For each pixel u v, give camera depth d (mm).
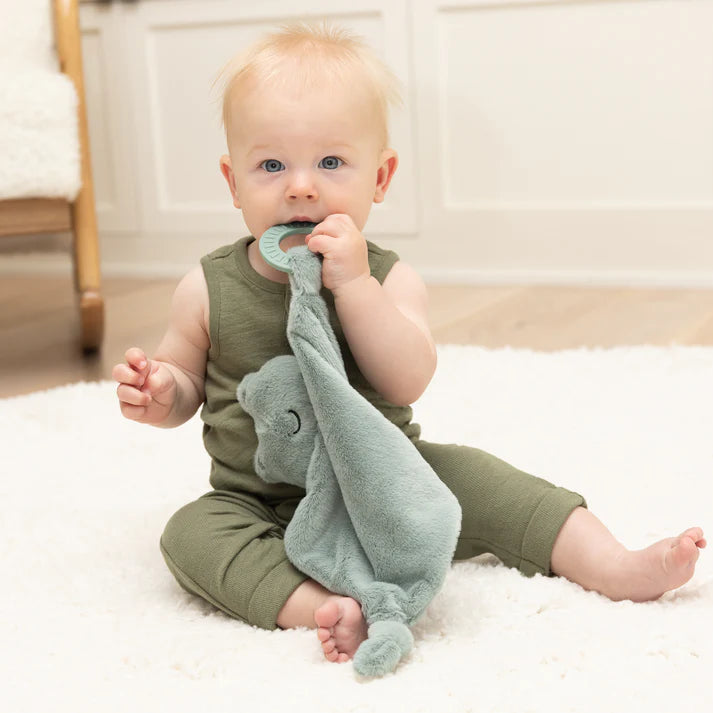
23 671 709
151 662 712
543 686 645
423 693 642
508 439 1229
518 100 2381
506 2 2332
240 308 856
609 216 2355
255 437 839
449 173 2473
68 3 1768
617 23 2268
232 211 2695
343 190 824
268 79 822
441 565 720
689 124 2260
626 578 770
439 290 2404
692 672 661
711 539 905
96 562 918
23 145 1649
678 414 1314
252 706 637
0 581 880
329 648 699
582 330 1909
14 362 1841
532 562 817
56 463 1218
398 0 2416
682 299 2164
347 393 744
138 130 2738
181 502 1068
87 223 1826
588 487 1048
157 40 2674
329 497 762
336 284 786
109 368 1771
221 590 775
